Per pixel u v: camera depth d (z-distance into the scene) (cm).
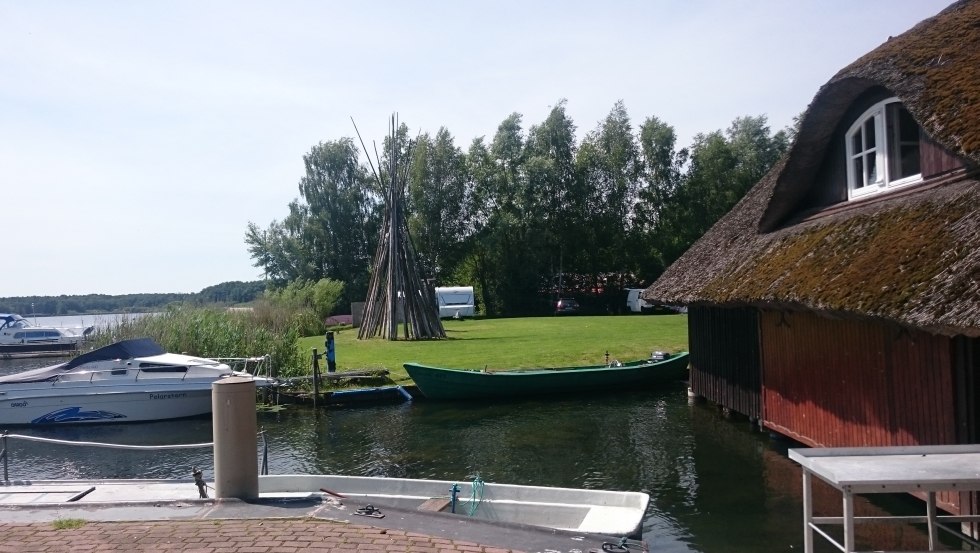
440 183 5562
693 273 1471
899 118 1020
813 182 1252
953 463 550
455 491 774
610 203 5719
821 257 966
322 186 5950
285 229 6081
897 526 820
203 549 539
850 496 505
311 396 1889
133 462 1330
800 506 930
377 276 3412
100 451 1430
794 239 1134
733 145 5819
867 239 902
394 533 579
